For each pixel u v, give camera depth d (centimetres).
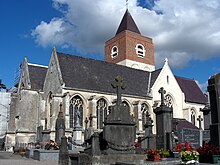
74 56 4569
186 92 5619
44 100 4403
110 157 1495
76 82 4156
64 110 3803
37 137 3984
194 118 5378
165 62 5144
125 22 6450
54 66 4275
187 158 1175
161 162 1385
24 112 4384
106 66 4862
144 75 5209
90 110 4053
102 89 4334
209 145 1312
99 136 1647
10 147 4575
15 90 6181
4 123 5875
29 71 4762
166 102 4928
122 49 6103
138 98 4600
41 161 2178
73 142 3112
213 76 1451
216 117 1387
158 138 2227
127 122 1678
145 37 6341
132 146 1669
